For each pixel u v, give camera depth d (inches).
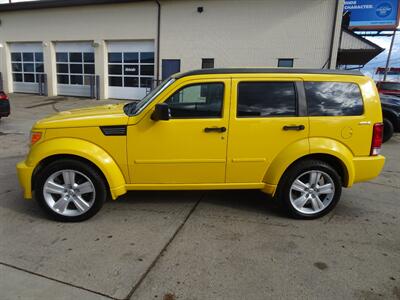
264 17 589.9
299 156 142.8
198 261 115.4
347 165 145.6
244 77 140.5
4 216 147.6
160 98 138.3
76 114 149.6
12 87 805.9
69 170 139.3
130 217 149.1
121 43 684.7
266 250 123.6
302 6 569.9
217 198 173.3
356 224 147.4
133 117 139.2
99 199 142.4
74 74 738.8
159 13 637.3
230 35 612.4
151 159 141.3
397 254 122.8
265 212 157.6
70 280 103.9
